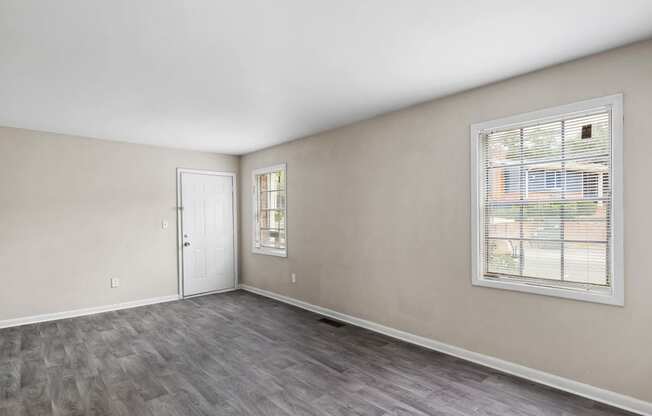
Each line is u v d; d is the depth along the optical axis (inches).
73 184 183.3
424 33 85.4
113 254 194.7
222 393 104.2
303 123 166.1
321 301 185.5
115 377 114.6
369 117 157.2
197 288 226.2
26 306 169.9
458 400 99.0
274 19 78.4
